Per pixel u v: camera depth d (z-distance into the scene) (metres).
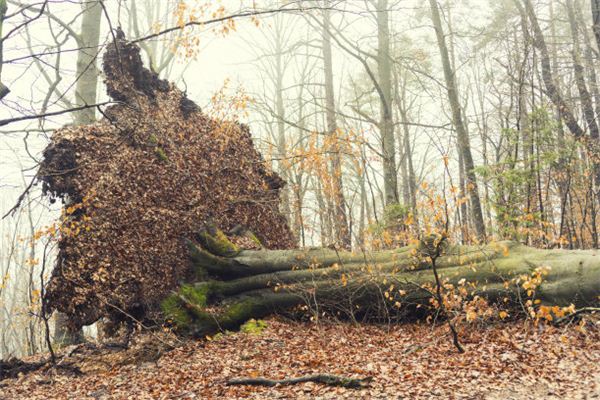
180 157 13.80
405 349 9.84
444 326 11.22
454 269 11.59
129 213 12.39
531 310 9.08
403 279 11.82
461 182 26.23
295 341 11.03
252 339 11.27
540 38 20.22
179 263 12.81
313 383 8.14
